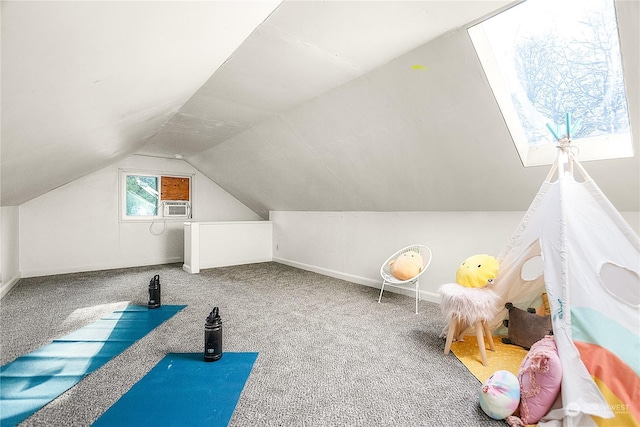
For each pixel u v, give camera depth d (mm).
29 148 1684
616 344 1418
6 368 1959
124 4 825
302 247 5492
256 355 2160
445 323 2801
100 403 1600
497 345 2354
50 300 3455
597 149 2084
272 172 4758
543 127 2318
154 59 1372
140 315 2969
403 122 2609
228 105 3078
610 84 1945
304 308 3230
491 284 2230
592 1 1756
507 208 2865
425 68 2100
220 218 6633
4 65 816
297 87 2635
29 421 1454
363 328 2680
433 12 1646
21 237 4578
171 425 1436
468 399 1673
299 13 1645
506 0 1555
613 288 1690
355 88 2545
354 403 1624
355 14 1660
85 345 2303
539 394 1462
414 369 1983
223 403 1606
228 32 1500
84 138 2197
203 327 2670
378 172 3391
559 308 1601
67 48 910
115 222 5395
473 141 2412
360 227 4410
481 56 1885
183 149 5172
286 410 1558
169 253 5984
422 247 3619
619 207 2268
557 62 2072
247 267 5574
